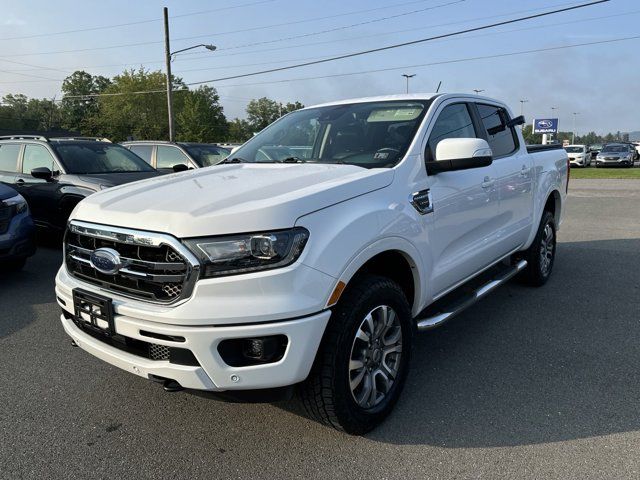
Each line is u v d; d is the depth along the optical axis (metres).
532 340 4.25
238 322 2.37
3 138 8.66
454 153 3.29
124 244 2.64
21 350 4.14
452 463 2.66
